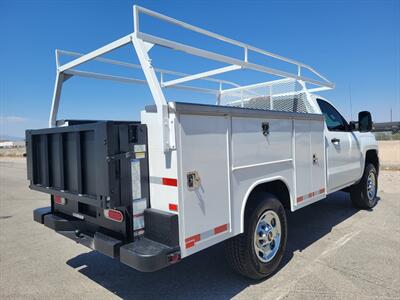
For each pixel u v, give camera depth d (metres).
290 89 5.25
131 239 2.67
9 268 4.18
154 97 2.61
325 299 3.14
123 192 2.61
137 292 3.45
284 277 3.65
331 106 5.53
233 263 3.42
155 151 2.67
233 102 6.38
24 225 6.35
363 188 6.43
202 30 3.29
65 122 4.00
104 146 2.54
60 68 3.91
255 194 3.52
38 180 3.66
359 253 4.30
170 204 2.60
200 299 3.25
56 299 3.35
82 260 4.43
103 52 3.21
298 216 6.32
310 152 4.35
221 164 2.94
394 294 3.21
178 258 2.57
